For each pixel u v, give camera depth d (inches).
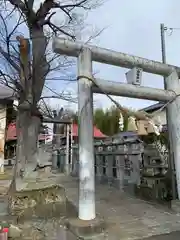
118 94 207.5
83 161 179.0
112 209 233.6
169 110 237.6
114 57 204.5
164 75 240.5
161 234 167.6
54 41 182.1
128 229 177.3
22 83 224.7
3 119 517.0
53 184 230.8
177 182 226.5
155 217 207.2
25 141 229.3
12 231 161.5
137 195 296.0
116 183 354.3
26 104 221.5
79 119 184.1
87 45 192.5
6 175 490.0
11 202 205.8
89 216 175.2
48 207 210.4
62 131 693.3
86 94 184.4
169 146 258.8
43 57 226.4
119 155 350.9
